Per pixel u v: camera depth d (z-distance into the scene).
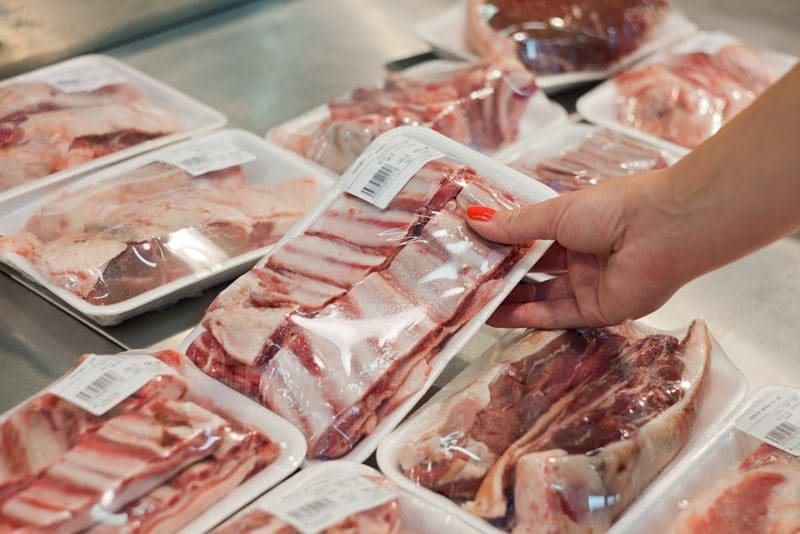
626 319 1.38
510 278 1.37
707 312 1.57
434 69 2.14
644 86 2.14
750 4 2.61
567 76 2.21
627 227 1.29
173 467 1.09
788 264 1.69
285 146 1.92
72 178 1.75
